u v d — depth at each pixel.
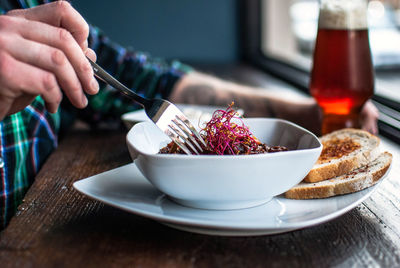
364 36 0.70
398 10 1.23
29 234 0.44
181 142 0.48
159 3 1.99
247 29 1.98
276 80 1.43
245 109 0.89
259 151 0.49
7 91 0.46
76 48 0.46
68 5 0.51
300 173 0.45
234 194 0.43
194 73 1.03
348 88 0.70
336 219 0.47
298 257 0.40
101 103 0.92
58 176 0.62
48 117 0.84
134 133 0.49
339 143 0.63
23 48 0.45
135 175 0.52
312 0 1.54
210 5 2.01
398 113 0.87
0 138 0.73
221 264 0.39
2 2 0.90
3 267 0.39
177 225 0.44
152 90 0.98
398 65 1.21
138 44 2.02
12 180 0.72
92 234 0.44
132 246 0.42
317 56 0.72
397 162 0.65
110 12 1.99
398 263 0.39
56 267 0.39
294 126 0.53
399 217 0.47
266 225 0.40
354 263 0.39
